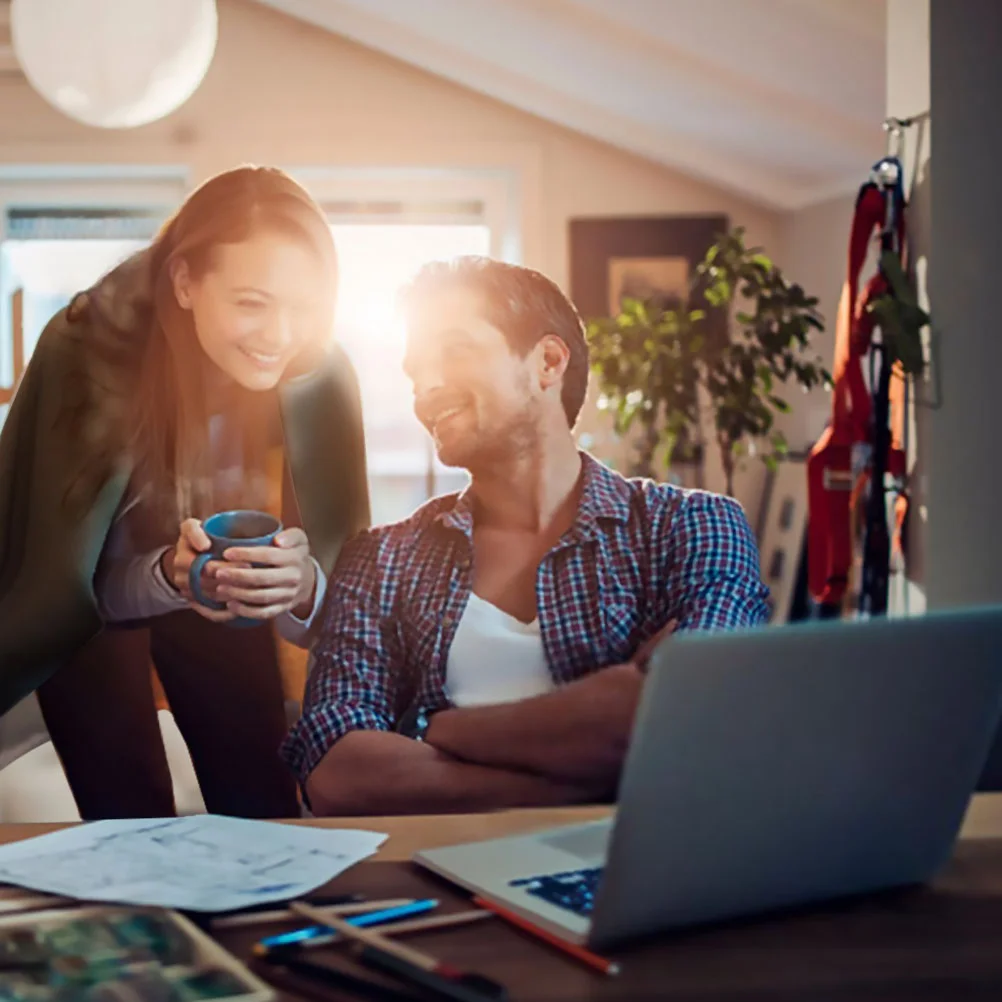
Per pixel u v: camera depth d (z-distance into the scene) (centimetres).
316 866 93
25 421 199
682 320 384
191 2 170
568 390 166
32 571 197
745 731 74
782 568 432
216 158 427
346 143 433
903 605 251
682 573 153
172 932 78
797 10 311
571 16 364
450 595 158
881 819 83
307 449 203
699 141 429
